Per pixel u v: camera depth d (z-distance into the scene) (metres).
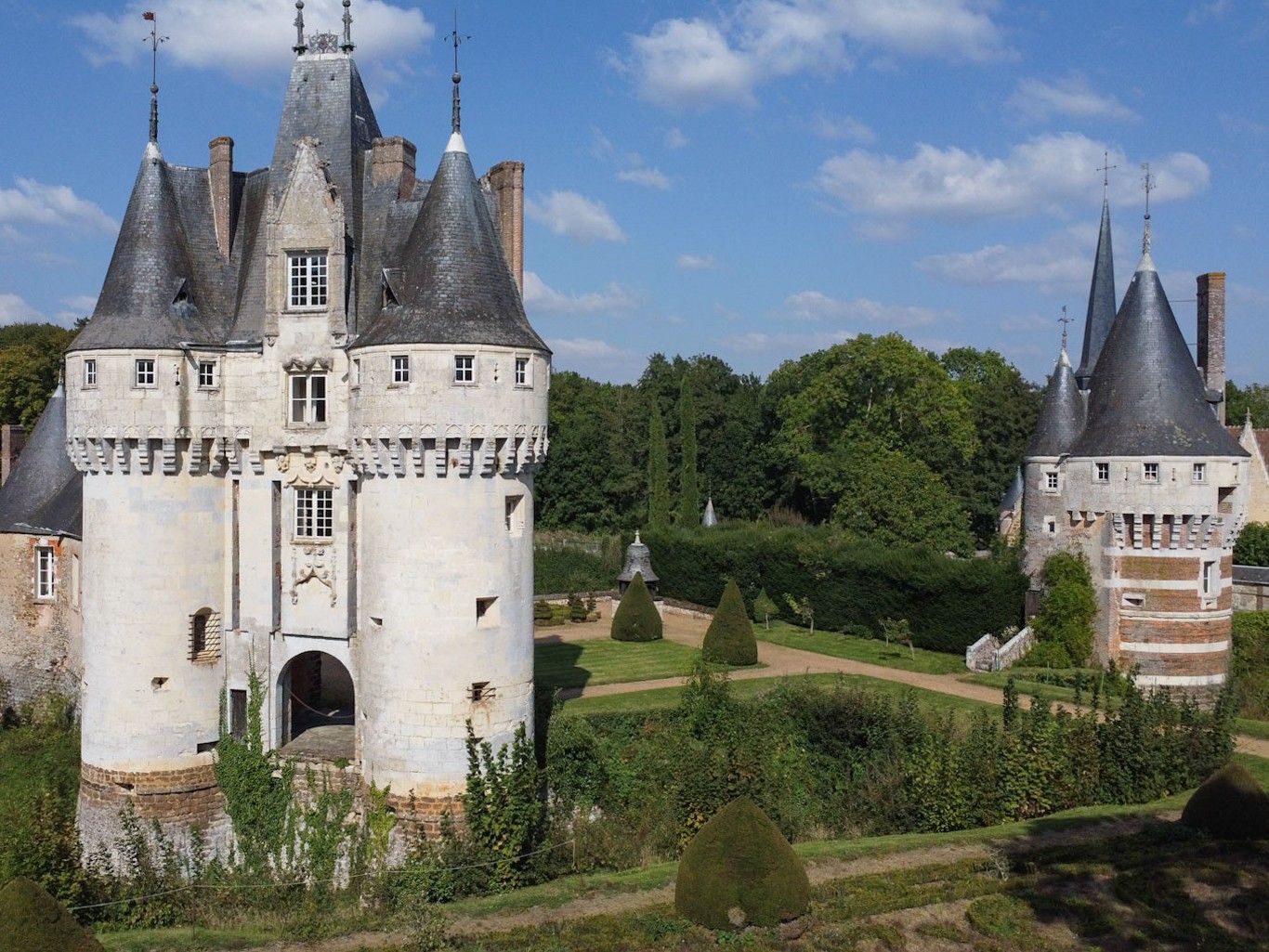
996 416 103.19
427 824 33.06
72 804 38.06
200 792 36.75
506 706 34.12
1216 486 52.34
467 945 24.70
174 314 36.31
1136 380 54.59
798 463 100.31
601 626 70.75
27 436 66.75
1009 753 35.69
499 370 33.25
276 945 25.73
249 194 39.75
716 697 43.25
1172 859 28.86
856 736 40.88
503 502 34.09
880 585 65.69
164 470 36.00
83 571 37.84
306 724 40.84
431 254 33.94
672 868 30.72
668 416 117.50
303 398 36.19
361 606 34.88
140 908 30.80
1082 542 55.78
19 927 23.09
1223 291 62.34
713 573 79.19
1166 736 36.84
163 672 36.12
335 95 38.69
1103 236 66.56
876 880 27.88
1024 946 24.00
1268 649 56.38
